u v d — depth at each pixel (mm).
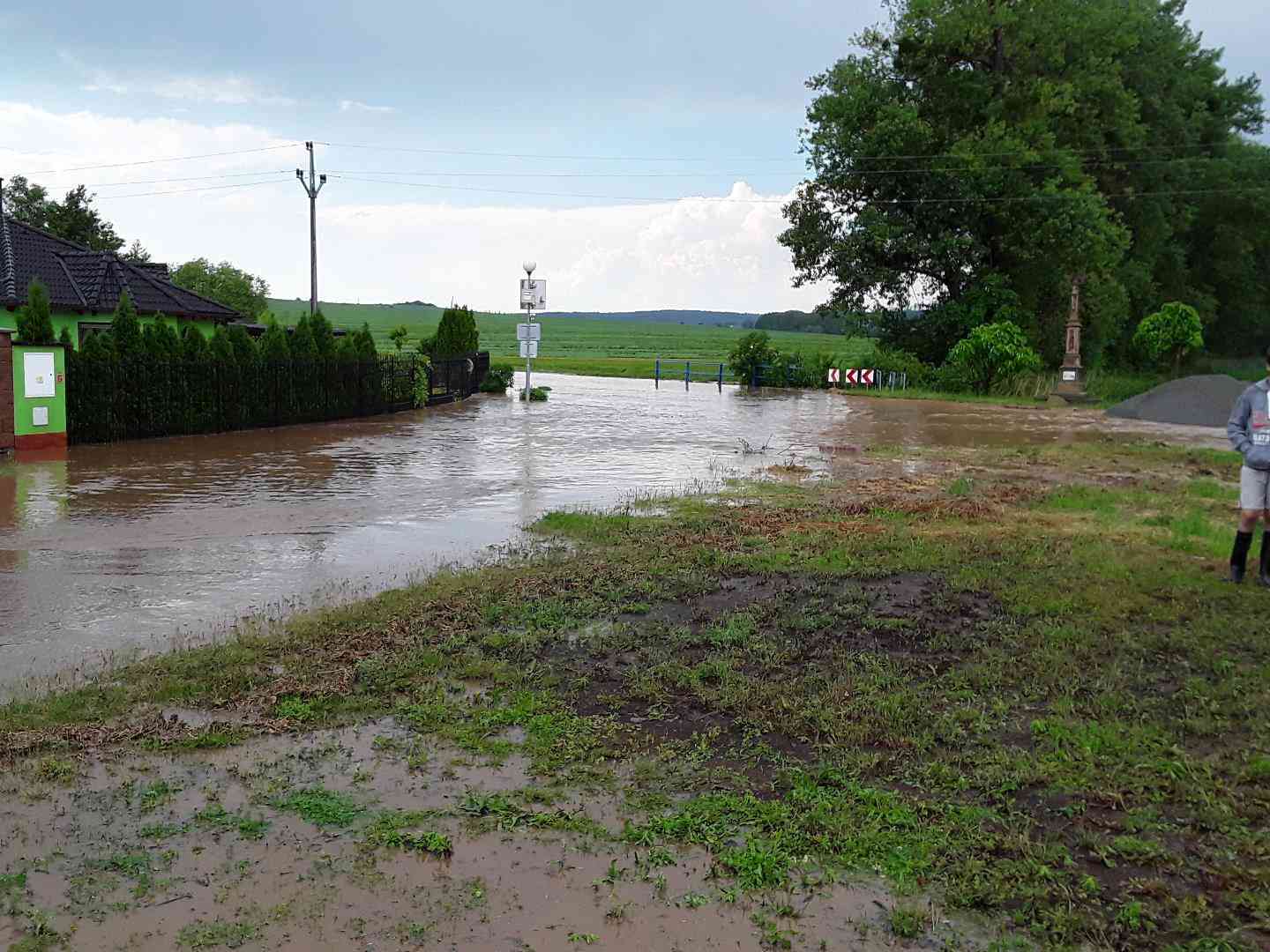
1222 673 5535
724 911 3361
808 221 43031
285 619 6754
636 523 10352
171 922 3268
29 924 3246
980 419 26406
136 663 5781
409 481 13445
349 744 4699
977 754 4539
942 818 3963
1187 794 4098
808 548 9039
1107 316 43312
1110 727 4754
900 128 39406
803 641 6273
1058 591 7301
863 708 5082
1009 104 41375
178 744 4645
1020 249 39906
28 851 3703
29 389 15578
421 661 5793
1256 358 60938
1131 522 10578
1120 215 42594
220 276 50312
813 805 4062
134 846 3740
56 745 4605
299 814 3996
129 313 17938
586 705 5215
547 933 3225
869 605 7082
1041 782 4262
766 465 15812
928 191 40406
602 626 6613
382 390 25188
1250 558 8664
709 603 7184
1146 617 6719
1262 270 57531
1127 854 3672
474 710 5082
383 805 4086
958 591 7465
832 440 20203
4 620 6691
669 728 4918
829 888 3496
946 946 3162
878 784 4273
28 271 23266
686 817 3957
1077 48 42719
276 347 21203
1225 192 51719
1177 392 26766
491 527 10203
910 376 40094
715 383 44344
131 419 17734
